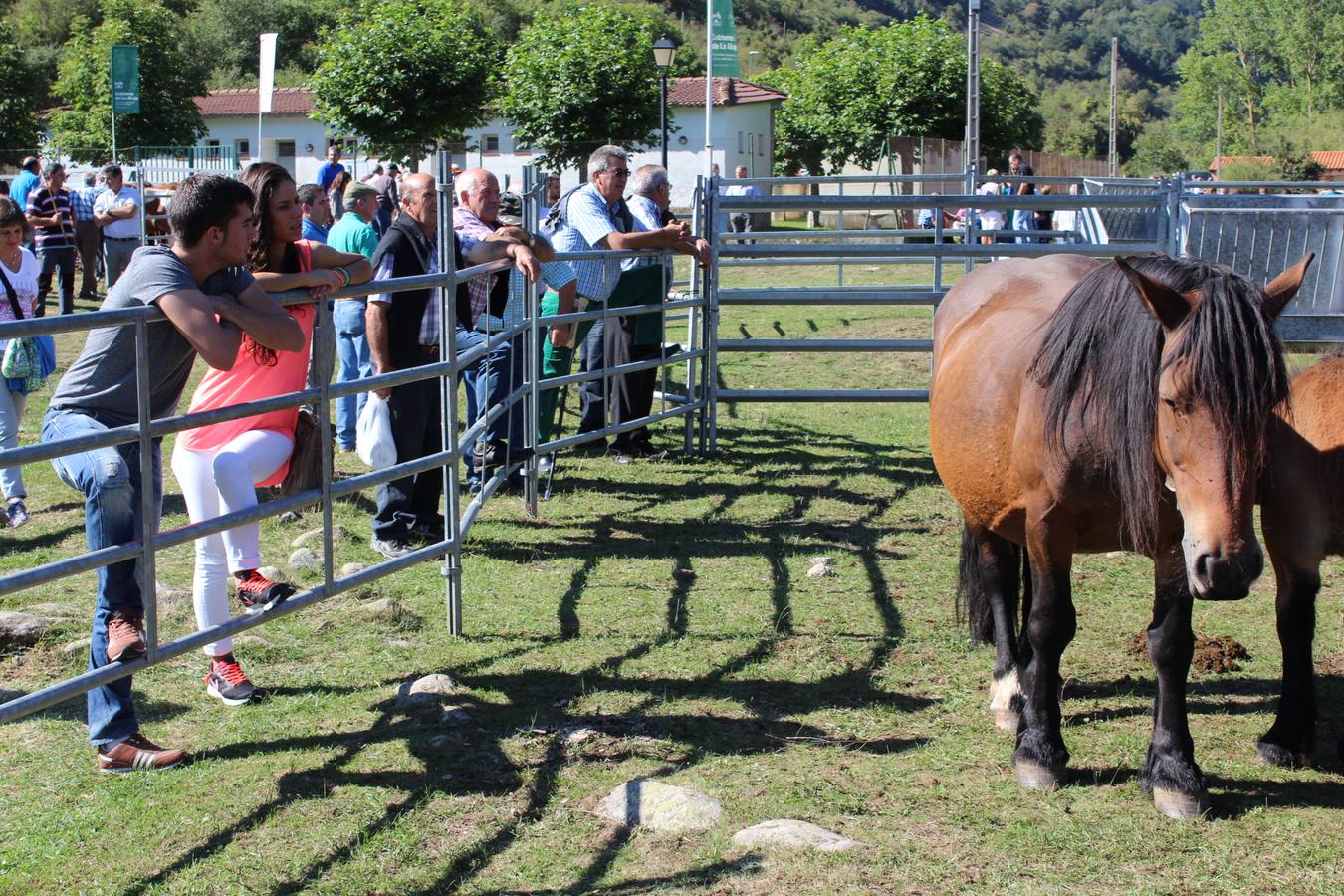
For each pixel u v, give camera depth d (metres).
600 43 29.81
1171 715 3.41
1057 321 3.25
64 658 4.44
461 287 5.80
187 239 3.44
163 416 3.60
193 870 3.00
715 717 4.00
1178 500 2.89
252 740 3.79
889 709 4.08
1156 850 3.14
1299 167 45.22
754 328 14.46
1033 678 3.59
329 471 4.05
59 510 6.66
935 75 34.94
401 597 5.22
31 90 36.28
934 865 3.05
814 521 6.52
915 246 7.96
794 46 95.12
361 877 2.99
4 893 2.88
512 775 3.56
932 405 4.27
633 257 7.01
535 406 6.41
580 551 5.94
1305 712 3.67
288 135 45.12
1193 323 2.80
